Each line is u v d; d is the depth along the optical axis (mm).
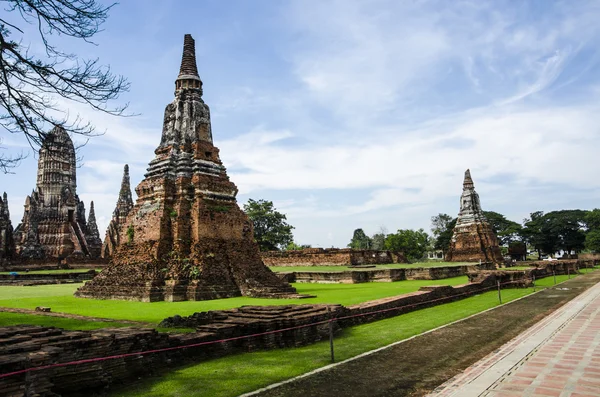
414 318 18125
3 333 9242
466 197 71688
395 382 9523
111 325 15688
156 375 10156
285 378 9828
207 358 11516
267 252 62688
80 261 66500
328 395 8750
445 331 15117
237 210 32062
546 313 18969
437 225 116438
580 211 106250
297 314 13711
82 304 24094
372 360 11289
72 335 9312
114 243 78812
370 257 61344
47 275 50250
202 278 27078
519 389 8789
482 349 12461
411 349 12469
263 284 29547
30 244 66188
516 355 11484
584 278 39969
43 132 12008
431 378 9789
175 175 30875
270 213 76188
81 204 81250
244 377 9906
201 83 34344
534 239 97438
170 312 20062
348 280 40625
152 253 28141
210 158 32625
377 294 27453
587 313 18266
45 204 70625
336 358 11523
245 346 12359
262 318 13180
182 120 32719
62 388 8328
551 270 46281
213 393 8875
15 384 7215
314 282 42406
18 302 25406
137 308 21844
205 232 29266
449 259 71125
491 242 69000
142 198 31375
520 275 34750
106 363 9266
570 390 8648
